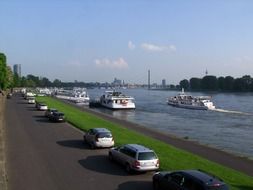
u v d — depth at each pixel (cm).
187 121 8775
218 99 19412
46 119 6569
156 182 2448
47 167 3038
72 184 2575
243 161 3747
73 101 16025
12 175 2762
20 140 4272
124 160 2989
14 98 13625
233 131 7019
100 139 3825
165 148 3975
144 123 8200
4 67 12662
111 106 12112
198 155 3897
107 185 2580
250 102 16712
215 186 2058
